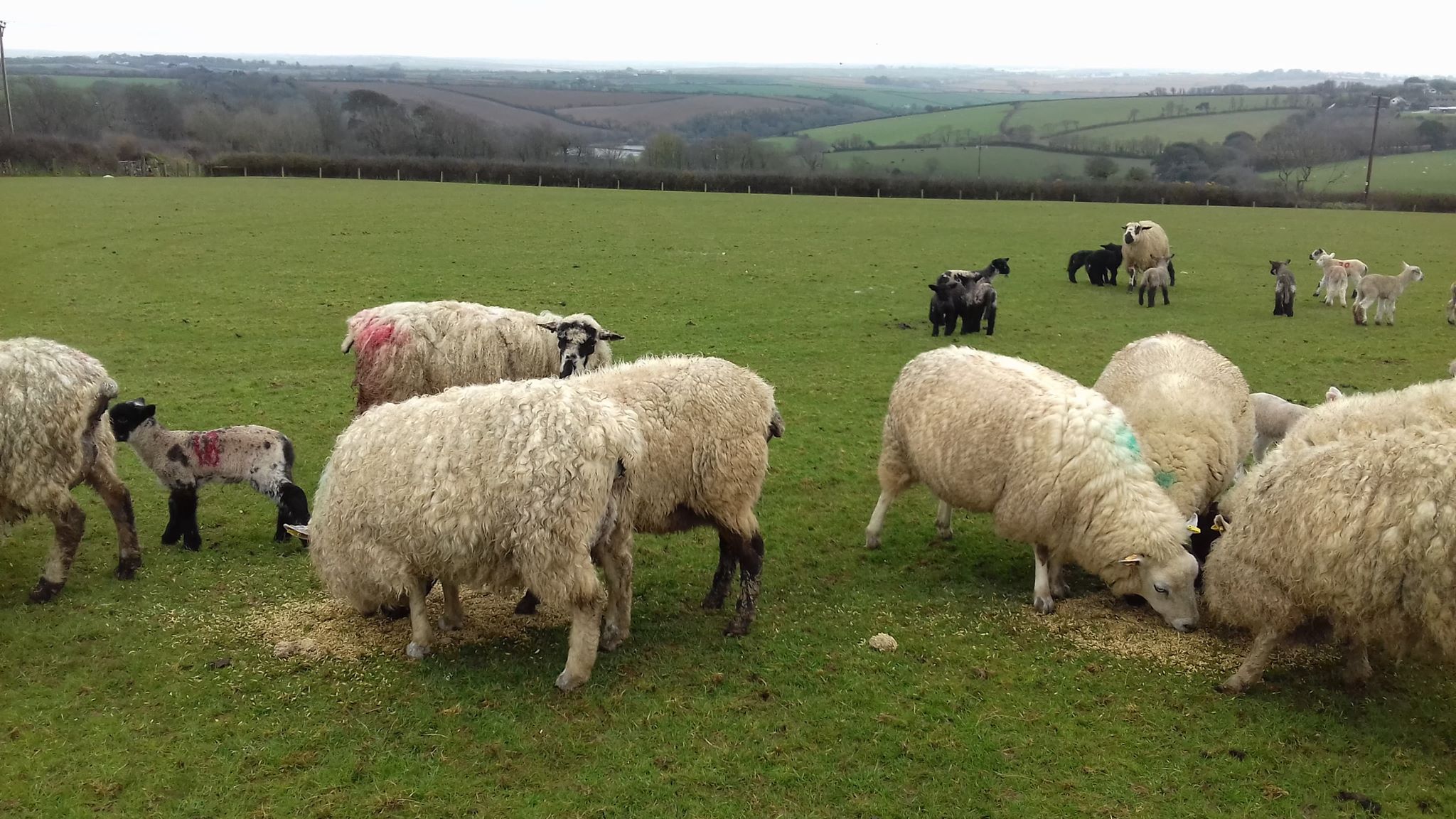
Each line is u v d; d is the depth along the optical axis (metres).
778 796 5.67
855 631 7.75
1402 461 6.08
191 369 15.92
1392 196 58.78
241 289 23.47
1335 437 8.29
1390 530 5.98
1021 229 43.06
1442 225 46.62
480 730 6.20
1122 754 6.13
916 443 8.82
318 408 13.80
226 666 6.87
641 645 7.42
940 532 9.86
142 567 8.50
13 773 5.64
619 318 21.47
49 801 5.43
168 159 67.06
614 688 6.75
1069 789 5.79
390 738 6.11
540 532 6.36
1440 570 5.83
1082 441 7.70
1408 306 24.72
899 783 5.83
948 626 7.85
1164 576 7.49
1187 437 8.84
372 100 87.50
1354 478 6.24
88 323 19.11
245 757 5.88
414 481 6.53
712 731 6.29
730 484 7.45
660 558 9.09
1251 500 6.92
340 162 67.00
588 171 68.06
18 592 7.95
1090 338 20.36
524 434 6.47
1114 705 6.68
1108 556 7.66
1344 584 6.21
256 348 17.58
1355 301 22.30
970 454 8.28
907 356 18.36
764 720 6.42
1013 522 8.07
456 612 7.43
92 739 5.99
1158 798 5.71
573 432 6.48
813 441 13.00
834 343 19.47
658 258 31.02
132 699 6.45
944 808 5.61
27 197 43.00
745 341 19.52
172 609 7.70
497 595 8.04
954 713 6.55
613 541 7.14
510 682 6.76
